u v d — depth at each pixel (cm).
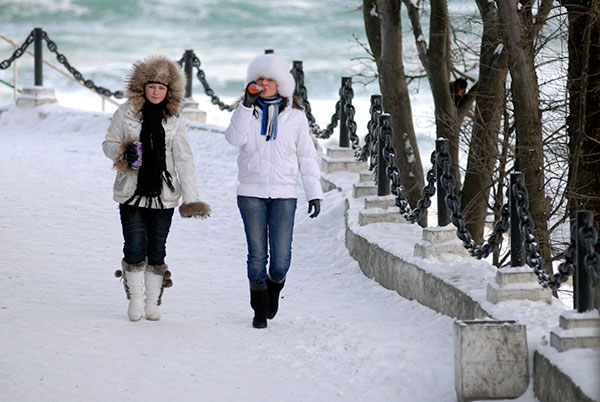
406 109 3984
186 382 1681
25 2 18262
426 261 2270
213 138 4925
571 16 3106
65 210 3459
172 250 3016
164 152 2005
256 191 2022
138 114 1994
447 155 2242
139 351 1853
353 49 14425
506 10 2991
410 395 1639
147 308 2098
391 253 2455
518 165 3216
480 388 1558
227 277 2672
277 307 2123
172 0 18600
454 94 4006
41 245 2908
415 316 2175
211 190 4003
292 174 2034
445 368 1734
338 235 3136
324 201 3519
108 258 2794
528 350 1566
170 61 2006
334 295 2488
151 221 2061
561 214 3706
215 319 2155
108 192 3853
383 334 2016
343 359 1828
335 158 3775
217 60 14688
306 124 2053
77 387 1620
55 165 4384
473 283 2052
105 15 18288
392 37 3928
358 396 1633
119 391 1612
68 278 2502
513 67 3047
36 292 2322
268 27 17112
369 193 3180
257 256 2044
